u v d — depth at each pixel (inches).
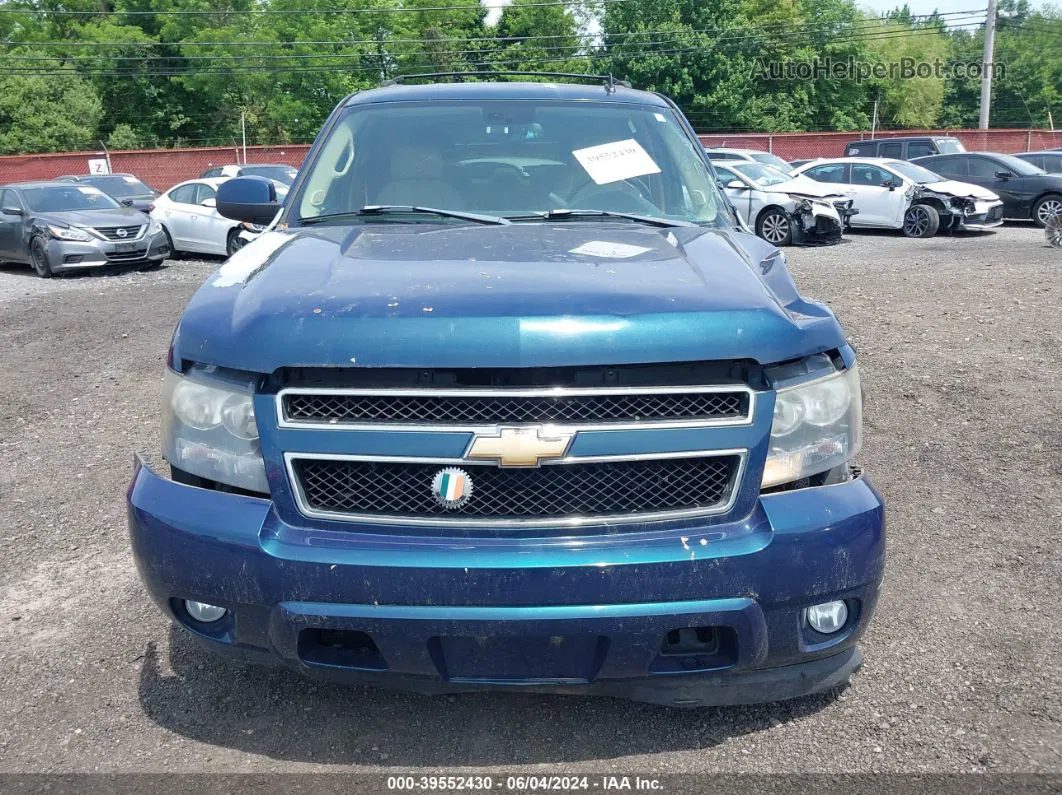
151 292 481.4
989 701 116.7
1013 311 337.4
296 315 96.8
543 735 111.5
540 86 169.2
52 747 109.7
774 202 634.8
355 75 2015.3
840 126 2193.7
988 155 781.9
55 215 570.9
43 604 145.9
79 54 2011.6
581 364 92.3
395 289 100.3
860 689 120.2
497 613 92.4
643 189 149.3
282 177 761.0
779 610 96.7
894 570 153.3
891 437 215.5
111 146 1855.3
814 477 103.1
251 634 99.4
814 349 100.8
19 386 284.0
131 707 117.7
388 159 153.2
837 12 2285.9
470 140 155.5
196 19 2011.6
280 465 96.4
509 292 98.3
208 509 99.1
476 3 2208.4
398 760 107.1
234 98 2014.0
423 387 93.7
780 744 109.3
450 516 95.3
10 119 1792.6
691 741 110.2
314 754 108.3
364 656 99.8
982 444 208.5
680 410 95.5
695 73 1846.7
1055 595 143.6
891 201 705.0
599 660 95.9
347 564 93.4
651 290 100.1
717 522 96.7
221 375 100.8
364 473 96.3
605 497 95.5
